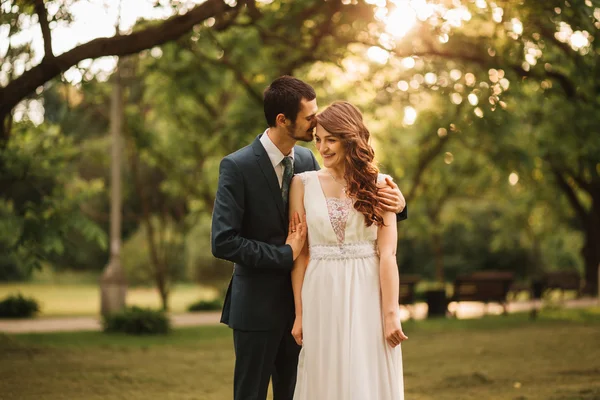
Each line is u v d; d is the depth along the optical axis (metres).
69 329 14.60
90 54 8.38
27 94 8.48
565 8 8.65
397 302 3.97
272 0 12.06
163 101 19.95
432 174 23.77
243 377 4.38
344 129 3.97
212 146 18.95
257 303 4.35
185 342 12.23
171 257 26.92
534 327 13.86
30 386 7.43
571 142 13.02
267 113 4.36
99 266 42.41
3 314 18.47
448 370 8.51
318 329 4.02
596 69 10.93
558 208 26.12
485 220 36.34
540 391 6.91
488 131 12.46
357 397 3.88
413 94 13.87
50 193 11.19
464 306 23.23
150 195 28.30
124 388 7.46
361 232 4.01
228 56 15.42
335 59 12.04
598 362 8.74
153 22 12.52
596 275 22.80
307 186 4.14
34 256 10.02
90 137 27.05
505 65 10.84
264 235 4.35
